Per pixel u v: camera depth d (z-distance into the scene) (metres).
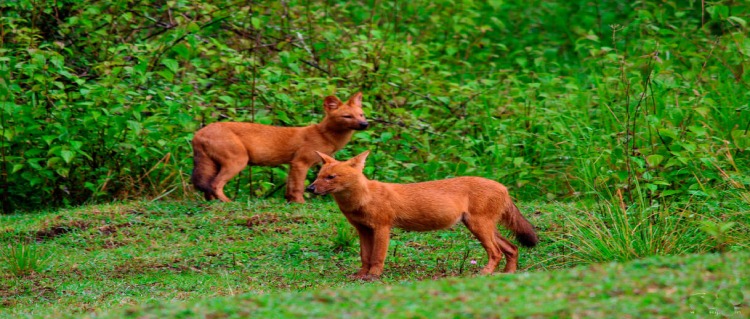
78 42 16.19
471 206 10.72
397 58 17.28
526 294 7.20
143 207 13.68
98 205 13.93
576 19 23.55
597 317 6.50
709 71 16.09
